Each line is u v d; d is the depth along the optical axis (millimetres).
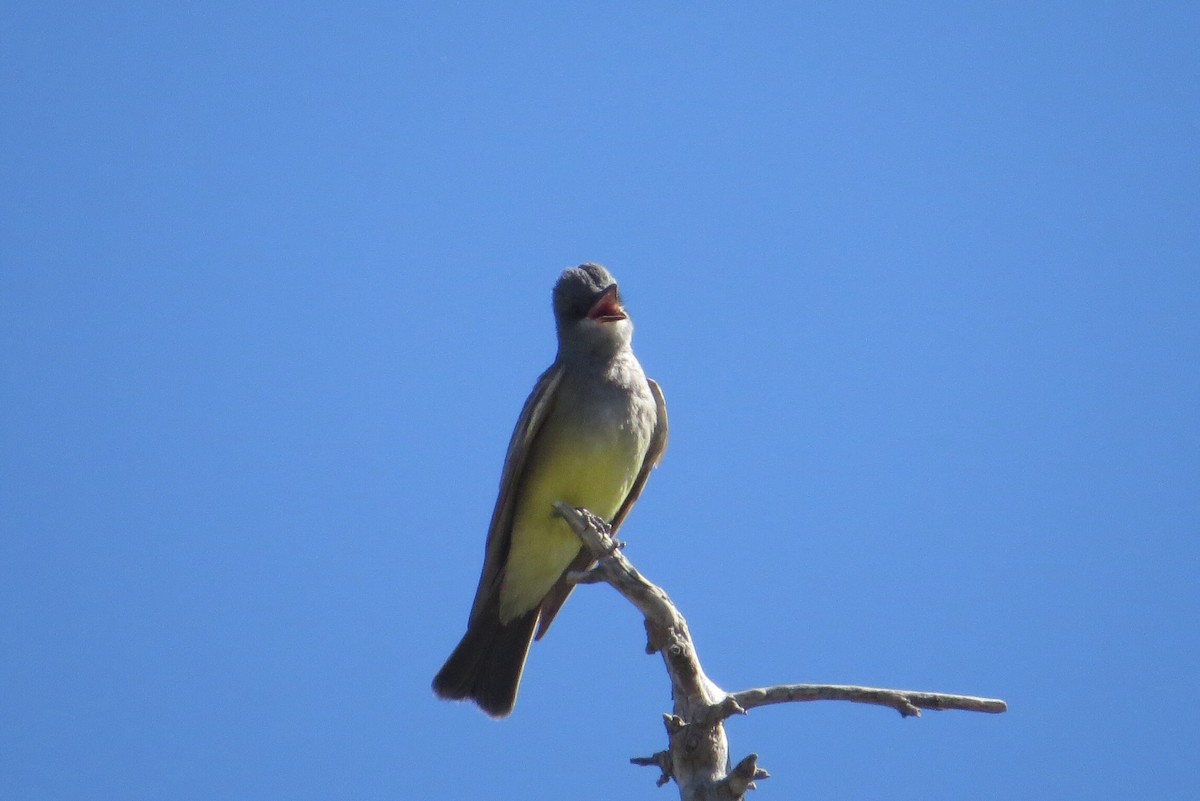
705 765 8367
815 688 8336
